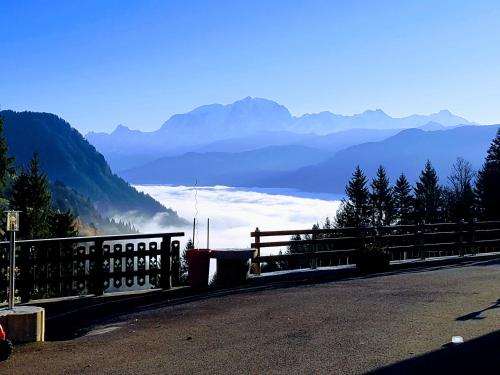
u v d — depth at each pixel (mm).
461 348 6758
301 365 6199
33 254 11695
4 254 11383
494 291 11680
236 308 10367
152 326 9117
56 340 9016
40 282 11773
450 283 13070
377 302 10445
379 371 5879
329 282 13781
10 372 6297
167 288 13164
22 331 7895
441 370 5867
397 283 13219
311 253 16656
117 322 9859
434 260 19109
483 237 30422
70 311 11117
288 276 15125
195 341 7691
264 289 12820
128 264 12773
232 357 6668
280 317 9234
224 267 13844
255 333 8047
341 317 9023
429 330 7844
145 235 12938
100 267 12375
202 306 10805
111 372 6180
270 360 6457
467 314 9031
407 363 6152
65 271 12086
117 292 12641
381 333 7727
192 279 13219
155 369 6250
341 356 6535
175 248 13398
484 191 67750
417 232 19969
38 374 6180
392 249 19359
